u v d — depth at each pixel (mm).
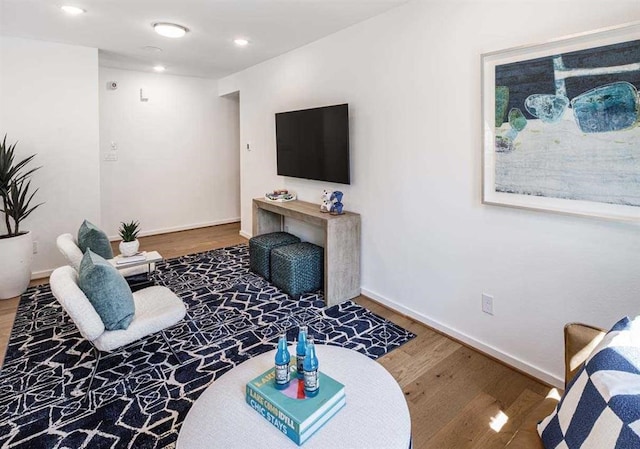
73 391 2074
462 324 2557
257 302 3270
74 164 4004
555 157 1916
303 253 3480
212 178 6238
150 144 5570
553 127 1904
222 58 4379
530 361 2189
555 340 2061
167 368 2299
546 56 1891
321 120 3490
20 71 3650
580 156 1822
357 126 3213
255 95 4816
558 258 1999
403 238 2912
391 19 2797
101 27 3277
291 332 2742
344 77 3301
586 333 1280
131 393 2062
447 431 1787
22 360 2381
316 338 2652
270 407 1275
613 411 917
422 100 2627
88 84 3975
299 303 3248
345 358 1664
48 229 3945
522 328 2209
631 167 1665
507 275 2248
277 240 3928
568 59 1813
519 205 2105
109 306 1990
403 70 2740
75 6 2818
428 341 2607
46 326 2840
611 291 1815
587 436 958
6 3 2764
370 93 3047
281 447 1174
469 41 2287
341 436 1215
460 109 2383
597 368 1051
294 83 4000
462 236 2477
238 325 2854
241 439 1209
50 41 3729
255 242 3910
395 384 1488
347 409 1338
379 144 3018
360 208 3289
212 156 6188
